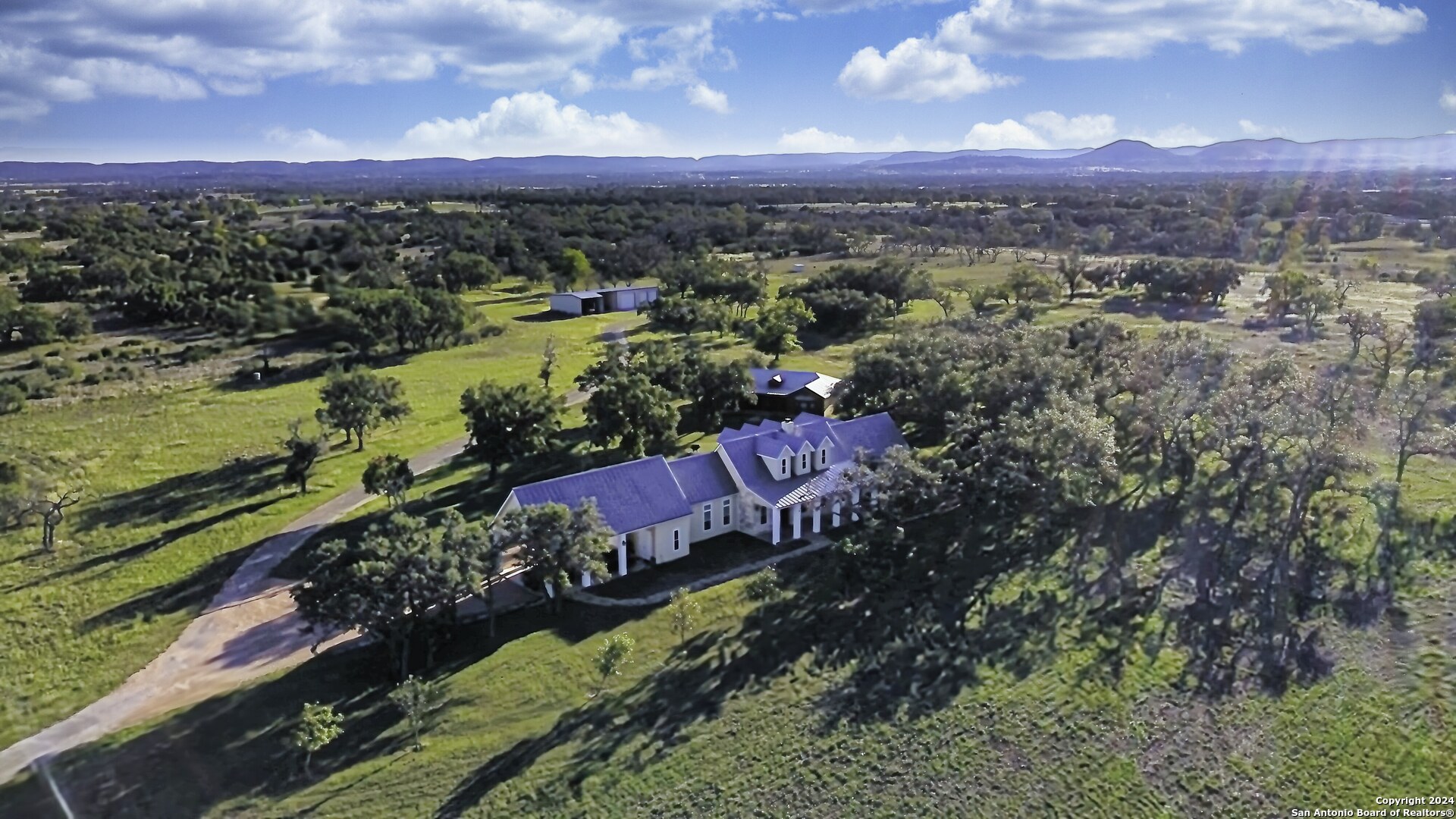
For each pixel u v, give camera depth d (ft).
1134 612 169.48
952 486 198.70
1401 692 146.72
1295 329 386.11
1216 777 129.49
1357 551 189.06
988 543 198.39
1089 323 316.40
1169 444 223.10
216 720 140.67
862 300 426.10
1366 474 214.69
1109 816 122.72
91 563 197.98
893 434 233.76
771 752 133.18
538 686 148.46
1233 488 217.36
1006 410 230.48
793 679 150.51
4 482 234.17
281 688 148.97
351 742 135.44
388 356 397.60
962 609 172.04
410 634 155.33
